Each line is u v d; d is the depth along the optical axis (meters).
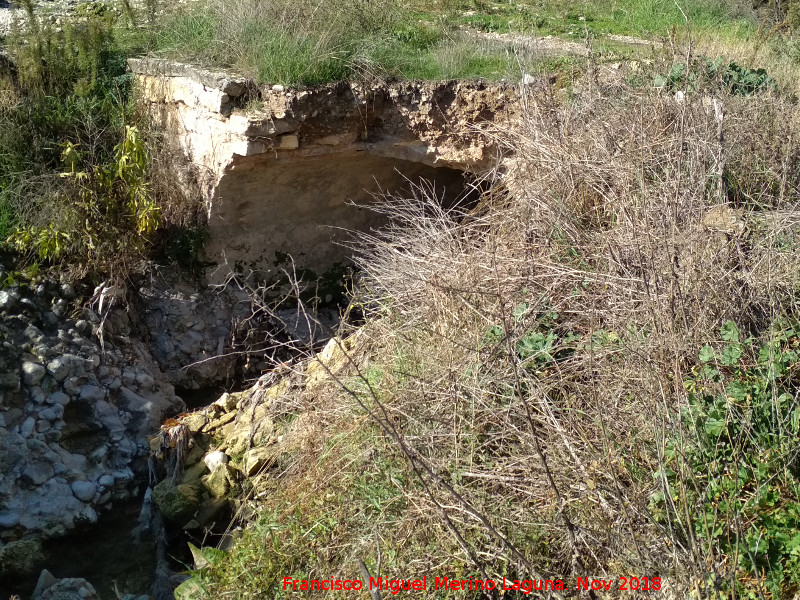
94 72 9.06
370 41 8.51
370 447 4.50
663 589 3.42
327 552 4.29
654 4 11.55
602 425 3.83
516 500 4.09
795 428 3.81
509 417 4.33
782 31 10.48
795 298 4.63
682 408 3.87
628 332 4.42
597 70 7.11
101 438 7.23
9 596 5.83
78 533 6.49
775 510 3.60
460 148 8.20
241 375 8.70
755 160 5.86
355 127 8.22
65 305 7.84
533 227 5.57
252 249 8.88
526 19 10.98
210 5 9.14
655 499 3.72
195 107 8.29
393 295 5.47
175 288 8.60
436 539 4.01
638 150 5.64
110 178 8.21
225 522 5.66
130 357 7.98
